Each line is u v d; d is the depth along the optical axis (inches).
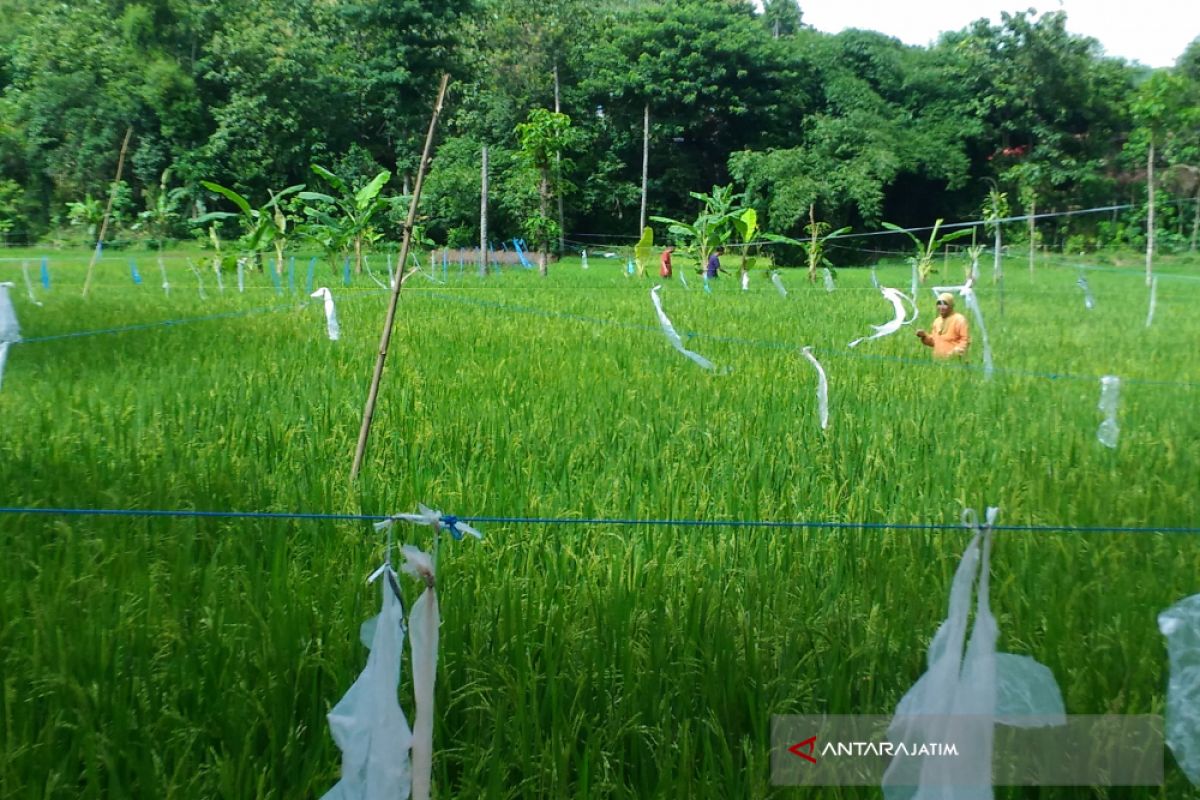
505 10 1766.7
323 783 123.0
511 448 235.0
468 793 120.1
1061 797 125.8
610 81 1732.3
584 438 247.4
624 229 1835.6
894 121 1756.9
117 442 231.8
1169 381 369.4
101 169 1507.1
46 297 620.7
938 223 968.9
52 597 150.2
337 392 301.3
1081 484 218.1
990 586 167.9
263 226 802.2
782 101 1797.5
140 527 176.1
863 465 232.5
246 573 159.9
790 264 1572.3
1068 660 144.2
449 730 131.3
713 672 135.5
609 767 122.1
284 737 128.8
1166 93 960.3
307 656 136.6
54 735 123.8
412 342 409.4
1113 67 1721.2
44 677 129.0
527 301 631.8
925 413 282.7
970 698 117.7
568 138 1206.9
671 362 368.2
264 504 193.8
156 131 1531.7
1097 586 162.2
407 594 157.8
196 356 363.6
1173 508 208.8
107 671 135.2
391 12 1619.1
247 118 1498.5
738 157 1614.2
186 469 213.5
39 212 1508.4
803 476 220.7
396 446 236.2
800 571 167.5
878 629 146.6
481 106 1718.8
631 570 162.1
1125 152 1400.1
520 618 143.4
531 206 1492.4
